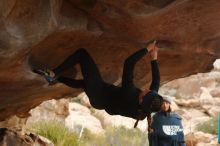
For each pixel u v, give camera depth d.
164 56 6.13
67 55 5.27
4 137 7.30
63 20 4.47
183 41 5.66
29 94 6.22
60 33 4.64
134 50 5.63
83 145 11.69
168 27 5.11
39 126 10.98
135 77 6.66
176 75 7.14
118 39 5.31
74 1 4.44
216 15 4.97
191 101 22.34
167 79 7.34
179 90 25.98
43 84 5.18
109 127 17.17
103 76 6.18
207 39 5.74
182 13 4.80
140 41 5.39
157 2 4.44
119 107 4.38
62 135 10.91
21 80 4.93
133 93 4.33
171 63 6.46
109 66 6.01
